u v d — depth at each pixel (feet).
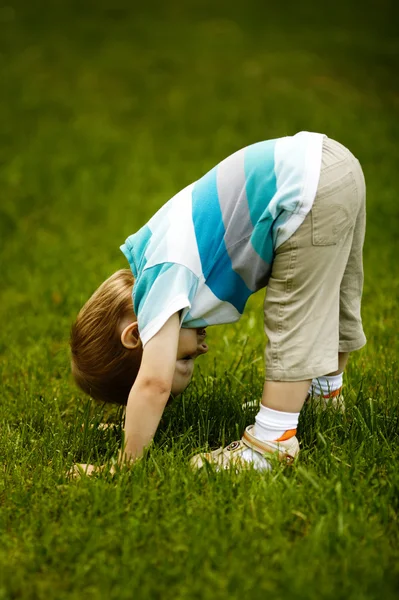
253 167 8.20
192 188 8.52
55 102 29.25
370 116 26.91
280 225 8.00
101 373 8.85
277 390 8.24
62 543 7.14
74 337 8.98
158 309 7.95
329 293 8.25
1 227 19.29
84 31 37.19
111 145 25.22
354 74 31.32
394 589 6.41
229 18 39.47
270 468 8.30
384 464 8.40
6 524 7.58
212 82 30.89
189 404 9.89
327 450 8.46
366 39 35.73
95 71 32.27
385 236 17.54
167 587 6.53
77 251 17.67
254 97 29.17
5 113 28.12
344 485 7.79
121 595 6.41
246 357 11.85
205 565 6.67
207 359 11.98
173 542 7.07
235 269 8.20
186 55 34.09
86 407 9.83
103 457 9.00
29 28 37.32
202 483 8.05
